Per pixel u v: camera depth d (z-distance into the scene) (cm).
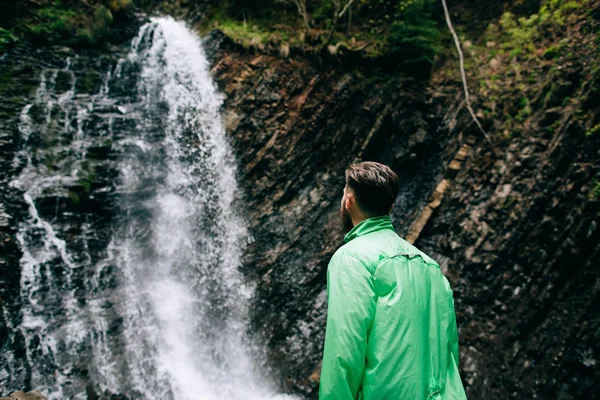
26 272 662
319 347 830
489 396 685
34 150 762
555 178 719
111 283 753
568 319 647
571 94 765
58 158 777
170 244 857
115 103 914
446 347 141
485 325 746
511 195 783
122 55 1001
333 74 1013
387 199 162
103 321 707
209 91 1030
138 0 1275
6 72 817
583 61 765
